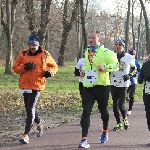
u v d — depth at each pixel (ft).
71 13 116.47
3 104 42.37
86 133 22.50
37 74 23.59
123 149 22.36
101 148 22.48
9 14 86.28
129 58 28.30
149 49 113.29
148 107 24.16
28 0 97.60
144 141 24.72
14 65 23.93
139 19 152.46
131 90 36.91
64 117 34.96
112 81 28.32
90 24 164.55
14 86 65.05
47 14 94.38
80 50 110.83
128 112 36.99
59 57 146.82
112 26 185.68
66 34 138.10
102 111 23.43
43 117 34.71
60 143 23.58
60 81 82.28
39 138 25.03
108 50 22.84
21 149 21.83
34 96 23.71
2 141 23.98
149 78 23.80
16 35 134.21
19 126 29.60
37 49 23.98
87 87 22.68
